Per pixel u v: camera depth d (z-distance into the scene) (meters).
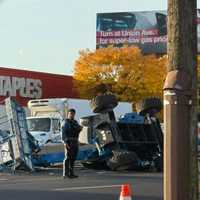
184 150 12.62
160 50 151.00
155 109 47.66
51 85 101.75
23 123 42.59
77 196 25.92
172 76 12.88
